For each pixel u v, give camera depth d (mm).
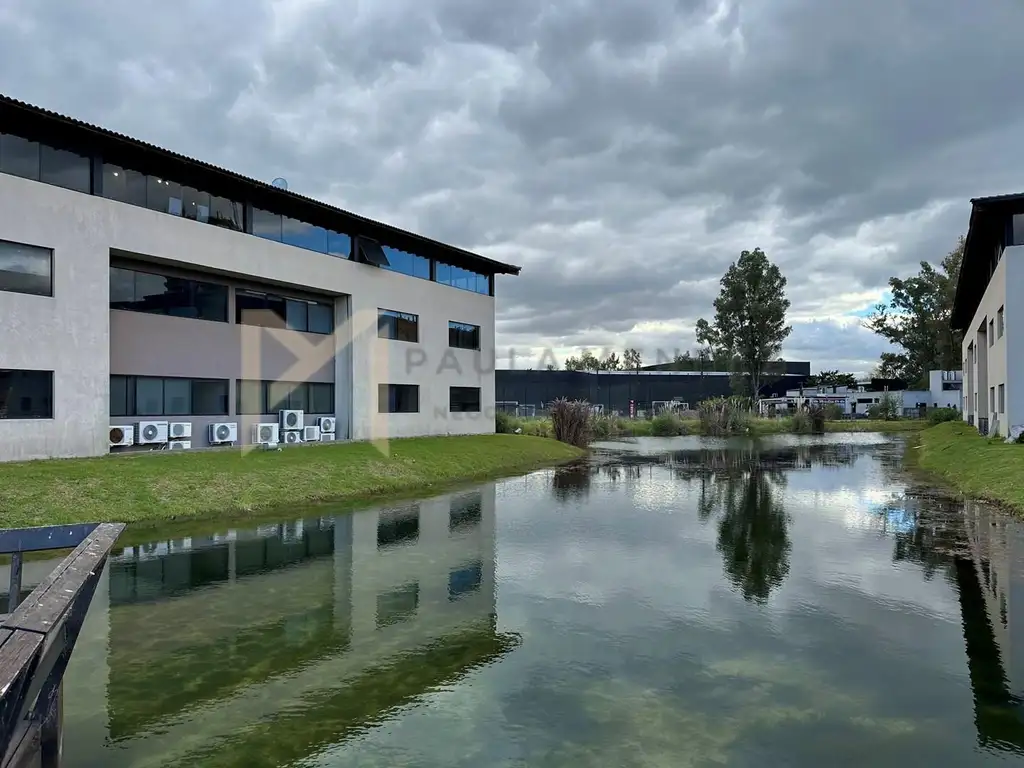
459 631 6020
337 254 21734
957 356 65125
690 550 9305
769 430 43406
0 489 10961
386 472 16891
